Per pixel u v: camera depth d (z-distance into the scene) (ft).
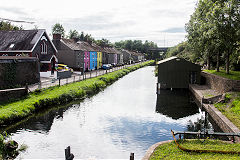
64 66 137.90
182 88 115.24
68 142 45.06
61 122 57.36
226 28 72.28
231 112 57.26
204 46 107.34
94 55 190.60
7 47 106.42
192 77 114.93
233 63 117.39
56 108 70.33
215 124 58.13
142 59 440.04
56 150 41.11
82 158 38.27
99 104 78.18
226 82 76.74
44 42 116.67
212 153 32.37
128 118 62.59
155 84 131.85
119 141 46.16
